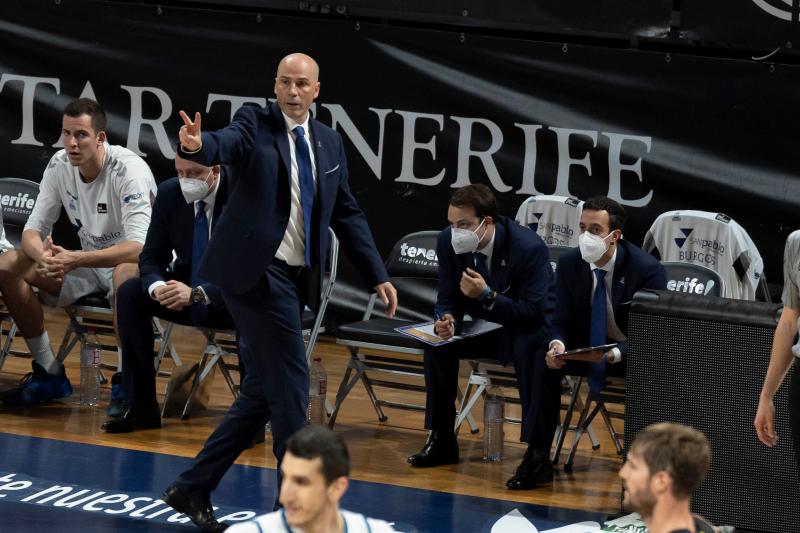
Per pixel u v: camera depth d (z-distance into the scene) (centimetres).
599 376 1270
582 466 1387
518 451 1442
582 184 1917
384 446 1414
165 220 1388
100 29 1992
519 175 1931
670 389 1109
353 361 1467
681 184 1888
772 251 1867
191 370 1515
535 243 1337
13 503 1113
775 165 1858
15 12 1998
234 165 1034
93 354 1527
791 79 1845
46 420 1432
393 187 1966
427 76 1941
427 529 1097
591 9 1822
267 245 1021
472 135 1941
